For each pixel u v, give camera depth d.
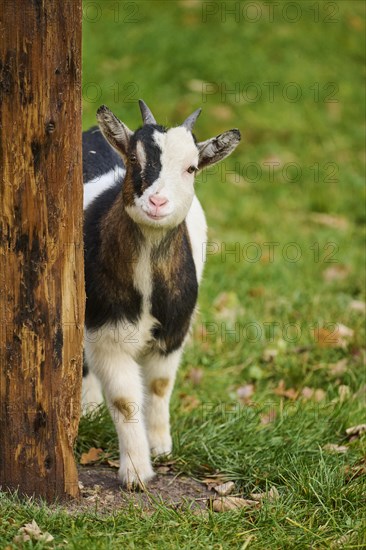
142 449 6.66
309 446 7.23
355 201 13.76
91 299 6.61
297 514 6.19
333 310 10.30
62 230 5.70
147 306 6.64
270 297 10.61
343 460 6.98
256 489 6.64
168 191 6.17
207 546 5.70
